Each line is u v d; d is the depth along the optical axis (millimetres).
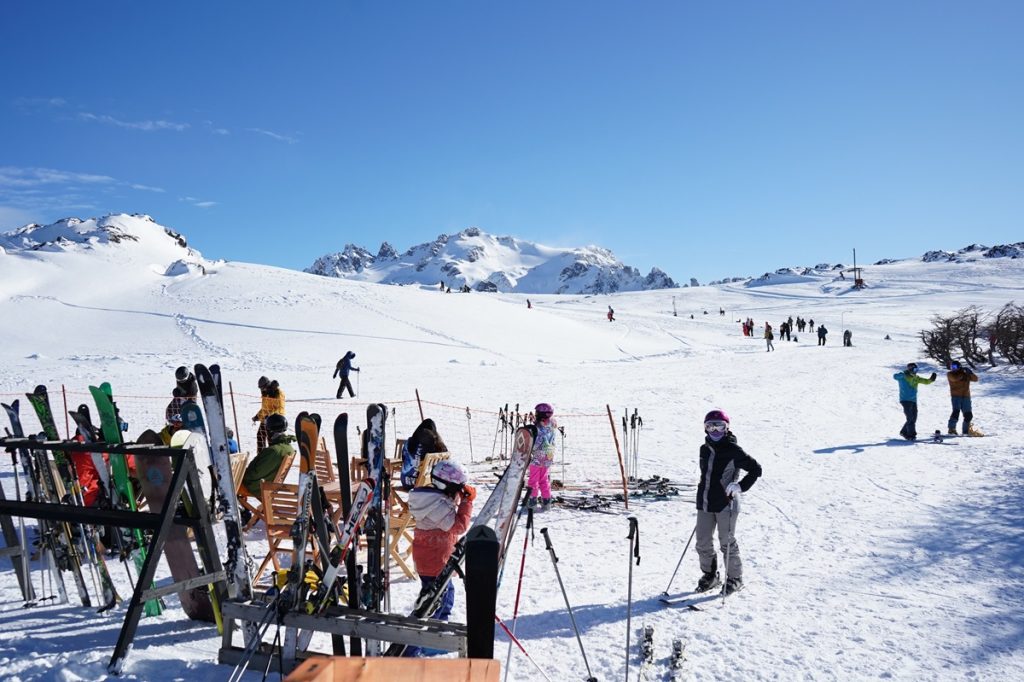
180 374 7730
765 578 6461
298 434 4301
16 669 4113
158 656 4367
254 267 66125
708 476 6102
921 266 151000
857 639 5086
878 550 7301
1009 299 88125
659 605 5762
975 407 18938
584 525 8297
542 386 23281
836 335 59344
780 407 19266
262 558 6695
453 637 3859
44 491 5375
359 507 4219
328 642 4727
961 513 8742
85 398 18859
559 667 4574
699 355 39656
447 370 28391
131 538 5465
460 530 4672
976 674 4531
